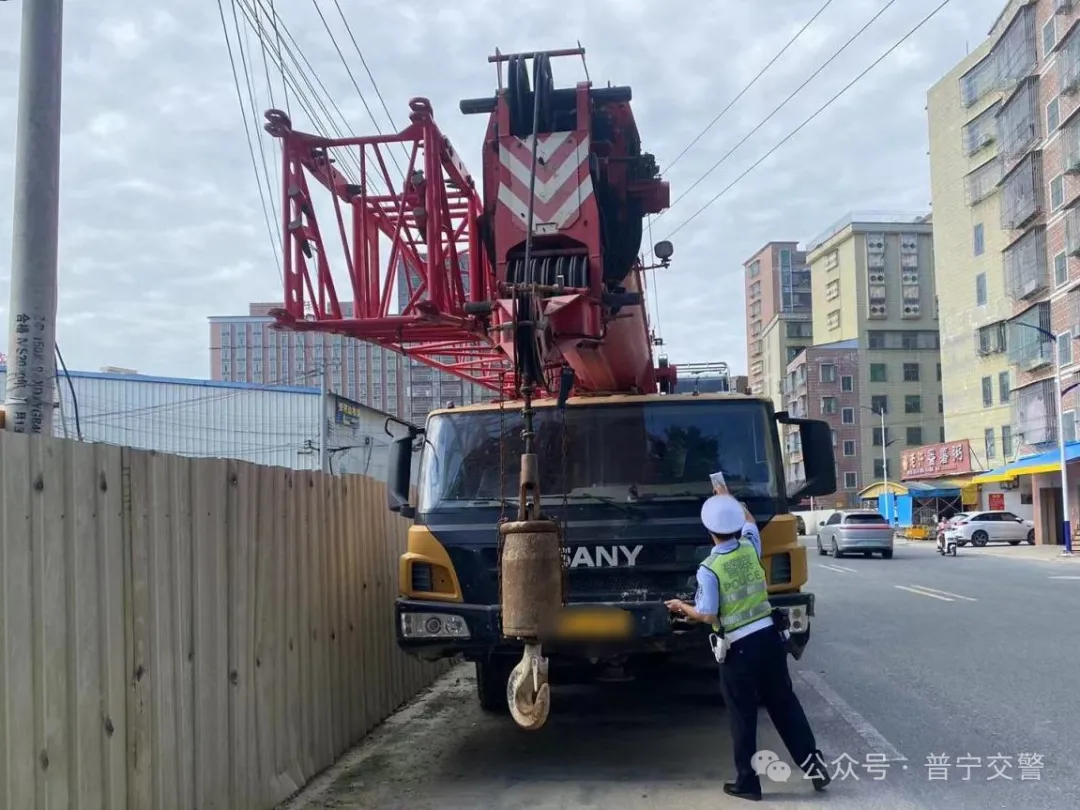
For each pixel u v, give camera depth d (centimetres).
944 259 5241
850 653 1118
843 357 7944
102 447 429
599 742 717
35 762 371
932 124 5344
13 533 365
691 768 640
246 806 549
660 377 1100
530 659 486
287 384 3397
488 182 677
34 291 491
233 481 558
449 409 708
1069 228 3603
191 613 502
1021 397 4122
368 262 778
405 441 721
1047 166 3853
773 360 10175
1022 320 4091
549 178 646
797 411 8350
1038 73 3912
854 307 8088
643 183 714
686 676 846
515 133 660
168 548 482
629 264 732
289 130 723
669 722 777
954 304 5128
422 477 686
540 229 645
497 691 789
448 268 765
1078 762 640
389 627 861
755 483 660
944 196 5219
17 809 358
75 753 397
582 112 653
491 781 624
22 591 368
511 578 493
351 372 3488
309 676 656
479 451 685
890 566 2770
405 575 645
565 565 572
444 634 620
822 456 675
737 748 573
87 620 410
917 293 8012
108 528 430
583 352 692
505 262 652
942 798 571
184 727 489
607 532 632
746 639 570
